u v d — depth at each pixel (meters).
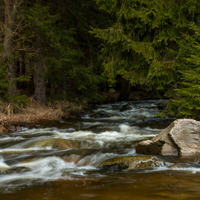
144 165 4.79
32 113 12.29
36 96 14.71
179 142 5.61
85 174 4.61
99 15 16.52
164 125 10.22
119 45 10.15
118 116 14.18
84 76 13.89
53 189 3.75
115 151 6.25
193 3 8.63
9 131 9.24
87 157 5.77
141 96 26.30
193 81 7.21
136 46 9.09
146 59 9.06
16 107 11.75
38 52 13.73
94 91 15.12
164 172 4.51
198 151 5.57
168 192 3.50
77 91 20.83
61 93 16.48
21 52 13.70
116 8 10.01
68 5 15.43
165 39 9.00
